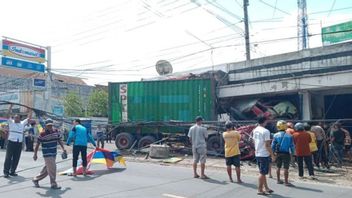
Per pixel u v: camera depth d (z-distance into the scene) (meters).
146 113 22.58
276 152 10.90
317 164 14.79
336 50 20.50
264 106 21.52
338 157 15.18
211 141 19.16
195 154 11.95
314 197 9.19
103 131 24.64
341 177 12.77
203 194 9.41
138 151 20.73
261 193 9.47
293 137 12.68
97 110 48.47
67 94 48.94
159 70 29.62
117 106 23.31
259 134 9.74
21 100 40.62
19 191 9.80
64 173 12.56
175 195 9.26
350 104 22.98
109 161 13.94
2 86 45.56
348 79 19.28
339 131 15.24
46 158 10.15
